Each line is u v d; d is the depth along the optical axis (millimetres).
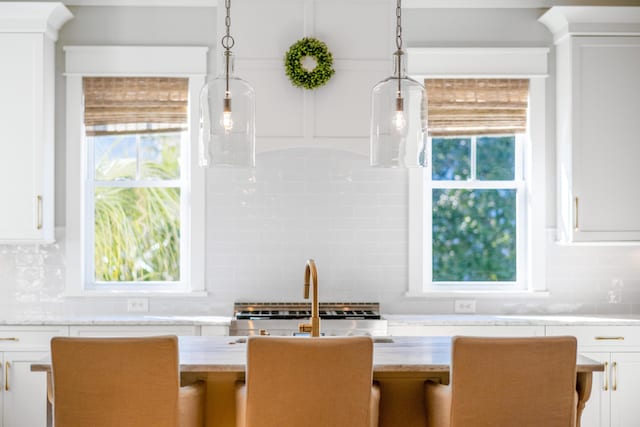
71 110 5480
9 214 5125
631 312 5633
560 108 5488
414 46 5574
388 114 3314
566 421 3059
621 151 5262
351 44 4883
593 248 5633
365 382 2984
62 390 2994
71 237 5480
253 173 5539
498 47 5559
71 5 5488
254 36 4863
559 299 5613
